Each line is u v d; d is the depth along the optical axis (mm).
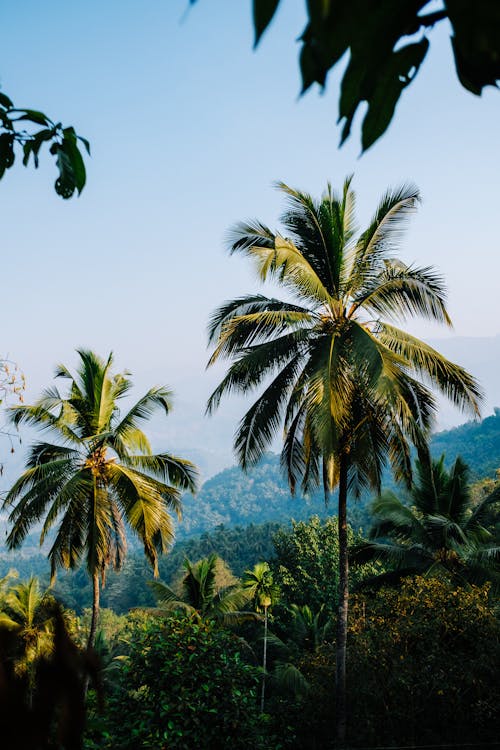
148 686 9797
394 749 13305
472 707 13734
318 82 781
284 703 16516
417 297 13531
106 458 17141
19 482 15742
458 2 749
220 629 11508
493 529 24594
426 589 16391
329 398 11750
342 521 14367
